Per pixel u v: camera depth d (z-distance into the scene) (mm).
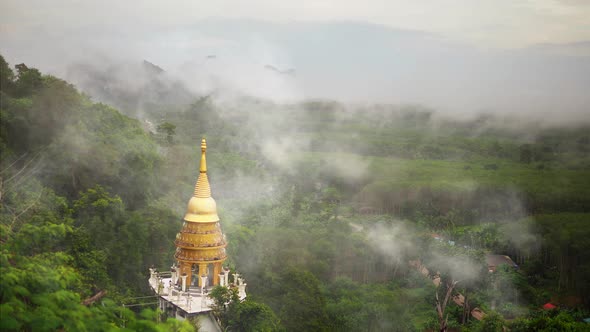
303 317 79750
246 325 62469
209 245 63812
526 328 104000
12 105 74188
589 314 134250
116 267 68688
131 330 38000
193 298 63375
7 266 39281
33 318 35688
